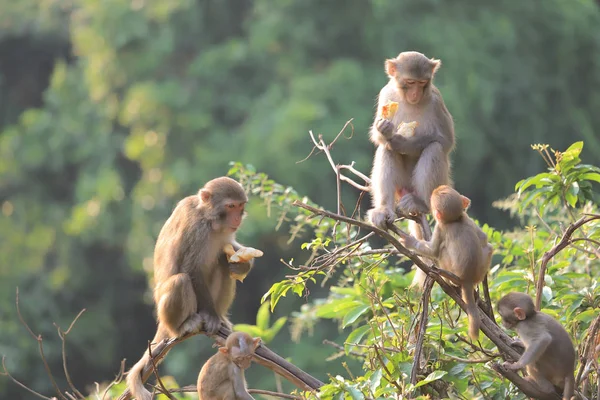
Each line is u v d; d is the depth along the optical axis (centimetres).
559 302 770
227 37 2464
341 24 2252
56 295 2467
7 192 2548
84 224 2350
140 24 2367
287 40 2262
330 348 1942
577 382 640
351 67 2136
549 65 2277
